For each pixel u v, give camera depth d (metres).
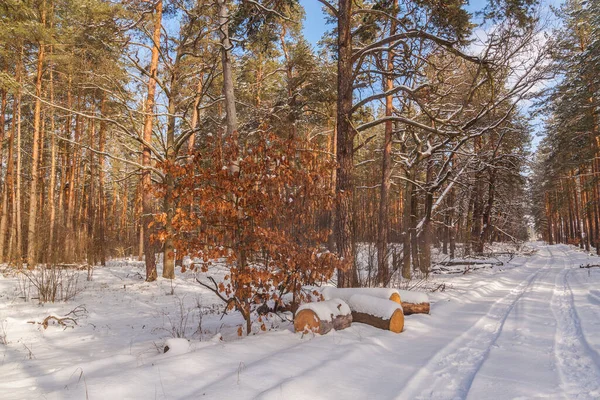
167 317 9.64
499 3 9.57
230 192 6.36
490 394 3.97
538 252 39.53
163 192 6.34
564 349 5.69
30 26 17.03
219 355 4.94
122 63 16.78
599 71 23.20
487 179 25.19
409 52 11.02
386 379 4.45
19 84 16.52
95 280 16.42
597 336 6.13
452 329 7.17
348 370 4.61
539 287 13.36
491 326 7.47
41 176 27.67
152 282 15.93
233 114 10.22
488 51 10.11
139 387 3.83
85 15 15.18
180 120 21.41
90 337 7.62
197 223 6.03
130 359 5.10
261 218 6.23
